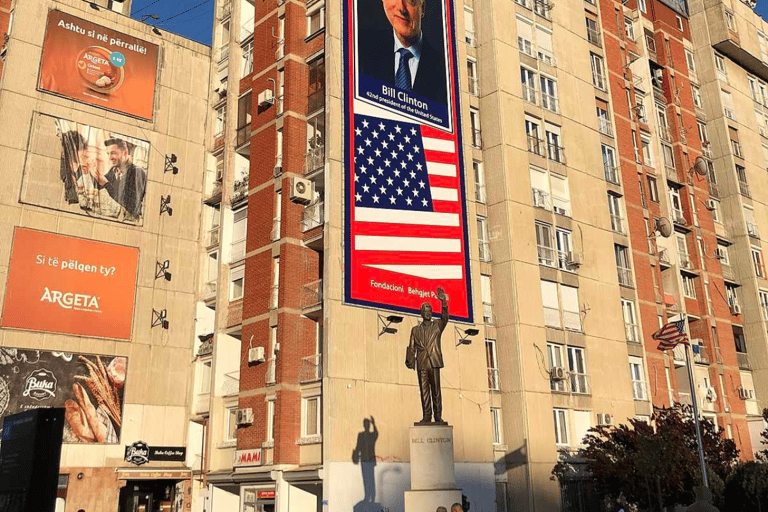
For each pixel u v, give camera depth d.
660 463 28.91
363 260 29.58
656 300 43.31
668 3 55.59
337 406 27.75
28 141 32.19
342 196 30.61
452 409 31.17
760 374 49.19
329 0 33.16
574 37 43.94
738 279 51.44
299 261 31.59
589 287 38.47
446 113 35.12
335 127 31.36
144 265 35.00
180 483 34.38
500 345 34.53
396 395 29.84
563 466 33.16
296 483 28.92
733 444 34.09
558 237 38.03
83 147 34.00
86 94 34.66
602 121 44.09
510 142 37.03
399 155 32.41
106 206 34.19
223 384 33.78
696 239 48.66
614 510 34.25
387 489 28.34
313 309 30.33
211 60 40.44
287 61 34.16
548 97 40.62
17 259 30.83
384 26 33.78
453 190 34.00
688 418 37.25
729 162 53.22
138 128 36.34
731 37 55.72
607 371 37.59
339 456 27.25
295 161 32.81
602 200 41.34
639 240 43.22
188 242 36.97
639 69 49.91
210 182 38.47
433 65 35.41
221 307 34.59
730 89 56.72
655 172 47.44
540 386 33.94
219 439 33.16
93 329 32.56
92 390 31.97
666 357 42.25
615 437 31.88
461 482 30.39
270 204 33.22
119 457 32.12
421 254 31.67
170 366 34.91
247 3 39.84
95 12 35.91
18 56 32.69
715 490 31.77
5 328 29.95
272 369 30.48
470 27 39.59
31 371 30.25
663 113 51.09
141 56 37.28
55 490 11.99
